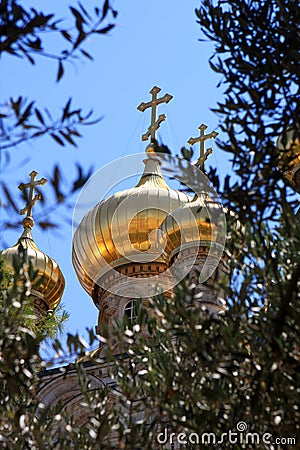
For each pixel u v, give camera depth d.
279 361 22.22
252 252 24.03
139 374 25.62
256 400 22.89
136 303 26.62
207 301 25.77
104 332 25.50
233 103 24.08
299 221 24.28
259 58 24.23
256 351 23.16
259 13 24.56
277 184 23.45
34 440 25.05
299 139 23.81
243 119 23.89
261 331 22.88
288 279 23.44
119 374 25.81
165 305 25.50
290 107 23.73
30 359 24.56
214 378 23.19
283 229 24.02
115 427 24.86
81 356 25.20
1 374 24.50
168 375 24.25
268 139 23.67
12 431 25.09
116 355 38.53
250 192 23.50
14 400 25.34
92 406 25.73
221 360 23.12
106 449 24.39
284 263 24.00
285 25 24.22
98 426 24.86
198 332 23.31
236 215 24.55
